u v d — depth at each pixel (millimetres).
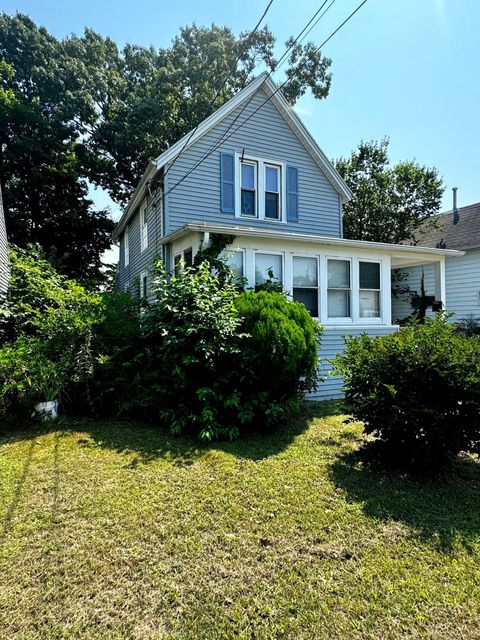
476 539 2449
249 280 6809
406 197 16281
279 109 10000
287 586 1998
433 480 3375
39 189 17391
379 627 1735
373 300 8000
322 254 7410
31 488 3148
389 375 3580
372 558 2236
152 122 18578
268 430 4934
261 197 9703
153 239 9438
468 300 12828
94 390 5531
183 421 4703
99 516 2693
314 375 5633
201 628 1733
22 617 1800
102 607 1859
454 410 3352
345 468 3635
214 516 2697
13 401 4949
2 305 6859
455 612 1823
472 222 14172
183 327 4938
